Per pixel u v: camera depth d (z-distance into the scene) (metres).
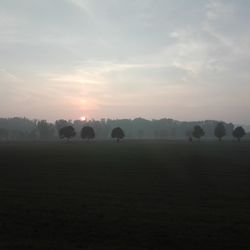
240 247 18.72
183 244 19.09
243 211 26.91
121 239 19.91
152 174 50.78
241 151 102.94
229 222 23.45
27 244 18.70
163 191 36.38
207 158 78.75
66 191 36.16
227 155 87.50
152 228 21.95
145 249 18.30
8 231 21.25
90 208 27.70
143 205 29.08
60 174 50.69
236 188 38.41
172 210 27.14
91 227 22.19
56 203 29.70
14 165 63.03
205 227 22.22
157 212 26.34
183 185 40.53
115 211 26.62
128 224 22.86
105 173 51.81
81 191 36.16
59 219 24.11
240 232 21.16
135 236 20.41
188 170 55.81
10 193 34.88
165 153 95.06
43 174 50.59
